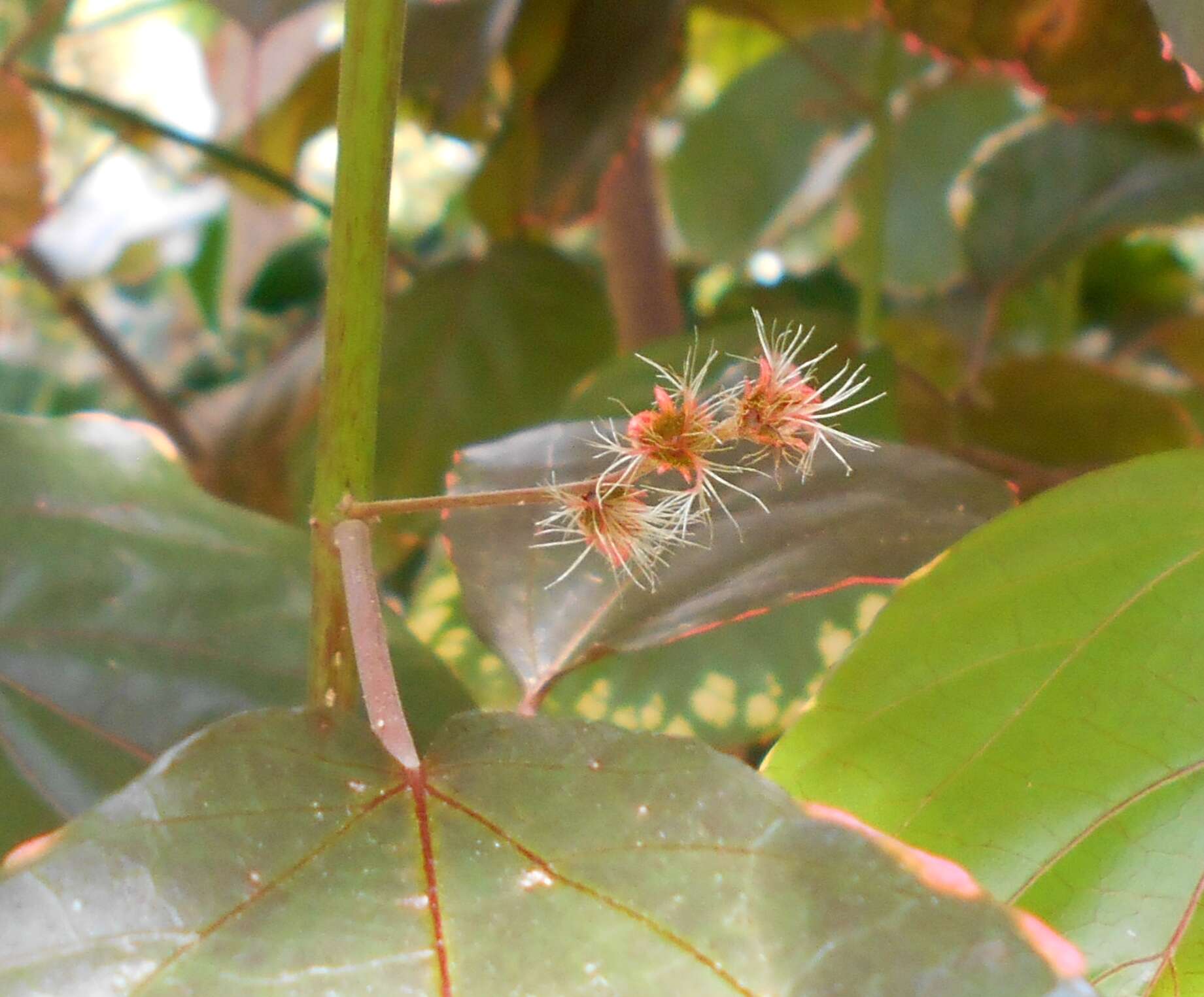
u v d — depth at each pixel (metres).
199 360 0.62
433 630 0.29
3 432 0.25
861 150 0.56
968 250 0.43
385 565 0.35
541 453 0.24
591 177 0.33
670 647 0.28
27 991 0.18
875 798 0.21
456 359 0.38
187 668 0.24
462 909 0.19
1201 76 0.21
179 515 0.25
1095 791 0.21
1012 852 0.21
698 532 0.23
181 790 0.19
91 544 0.24
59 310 0.49
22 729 0.23
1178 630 0.21
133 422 0.26
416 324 0.38
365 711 0.23
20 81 0.38
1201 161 0.40
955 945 0.18
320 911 0.19
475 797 0.19
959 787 0.21
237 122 0.52
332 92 0.44
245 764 0.20
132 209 0.59
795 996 0.18
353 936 0.19
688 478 0.22
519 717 0.20
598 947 0.19
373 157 0.22
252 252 0.59
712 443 0.22
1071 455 0.36
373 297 0.22
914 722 0.21
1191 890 0.20
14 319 0.63
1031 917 0.18
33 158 0.39
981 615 0.21
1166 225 0.39
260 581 0.24
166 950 0.19
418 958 0.19
